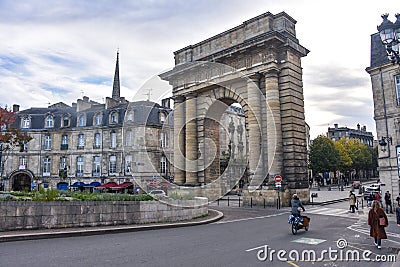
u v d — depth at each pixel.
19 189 54.44
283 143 31.12
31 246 11.50
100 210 15.59
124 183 47.69
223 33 35.31
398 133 24.84
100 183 50.81
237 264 9.38
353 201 25.83
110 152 51.75
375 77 26.41
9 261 9.37
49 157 54.69
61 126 55.19
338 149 79.50
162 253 10.56
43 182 53.81
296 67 32.78
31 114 56.50
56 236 13.32
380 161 25.52
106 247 11.44
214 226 17.70
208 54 36.25
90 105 59.09
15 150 54.44
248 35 33.56
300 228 15.35
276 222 19.62
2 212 13.55
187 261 9.57
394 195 24.61
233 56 33.56
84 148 53.44
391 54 14.76
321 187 71.56
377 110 26.00
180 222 18.00
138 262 9.38
